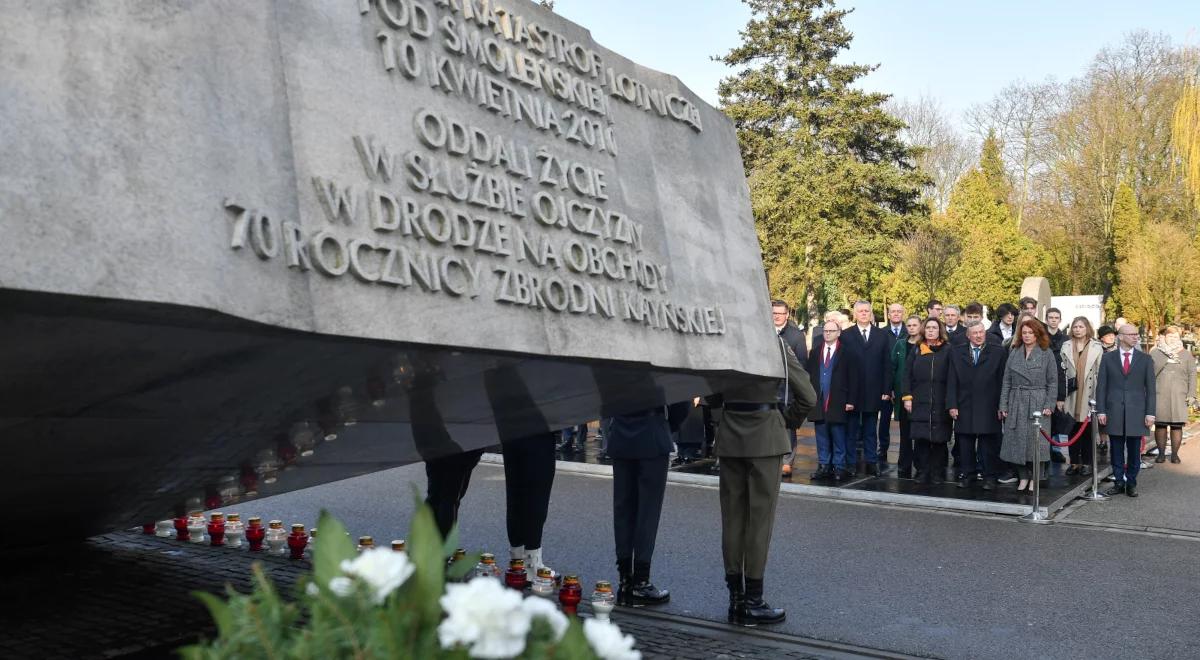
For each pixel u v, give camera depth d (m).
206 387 3.74
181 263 3.19
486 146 4.74
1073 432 14.09
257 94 3.68
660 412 6.95
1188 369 15.90
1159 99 46.53
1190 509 11.23
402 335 4.04
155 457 4.46
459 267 4.42
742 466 6.59
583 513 10.48
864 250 38.75
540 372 5.00
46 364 3.16
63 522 5.79
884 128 40.59
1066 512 10.96
